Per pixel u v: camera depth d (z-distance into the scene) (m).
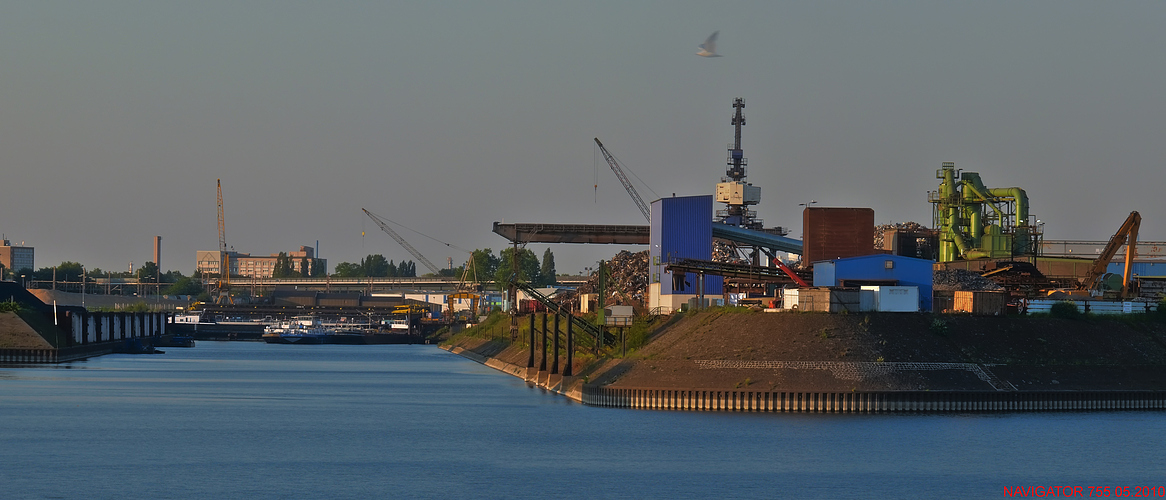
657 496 177.12
